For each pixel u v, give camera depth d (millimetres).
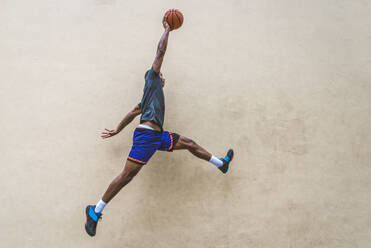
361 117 2916
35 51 3010
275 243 2775
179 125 2881
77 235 2791
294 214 2809
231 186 2844
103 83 2967
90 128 2912
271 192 2834
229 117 2906
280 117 2916
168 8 3025
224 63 2975
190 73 2953
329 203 2820
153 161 2865
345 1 3053
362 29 3025
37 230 2803
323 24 3035
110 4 3051
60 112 2941
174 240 2785
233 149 2873
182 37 2996
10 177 2865
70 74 2986
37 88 2973
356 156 2869
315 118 2916
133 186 2840
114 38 3012
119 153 2863
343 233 2787
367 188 2830
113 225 2799
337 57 2994
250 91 2943
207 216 2811
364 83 2963
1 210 2828
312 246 2773
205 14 3025
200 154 2553
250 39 3004
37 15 3055
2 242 2793
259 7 3047
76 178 2854
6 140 2906
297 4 3059
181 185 2842
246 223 2799
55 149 2893
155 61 2352
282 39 3010
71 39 3021
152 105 2357
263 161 2865
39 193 2844
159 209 2816
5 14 3055
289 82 2959
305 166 2861
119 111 2926
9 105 2951
